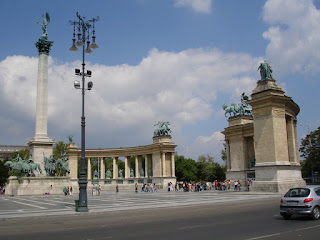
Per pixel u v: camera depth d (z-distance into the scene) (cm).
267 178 4850
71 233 1717
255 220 2008
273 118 4903
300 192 2020
